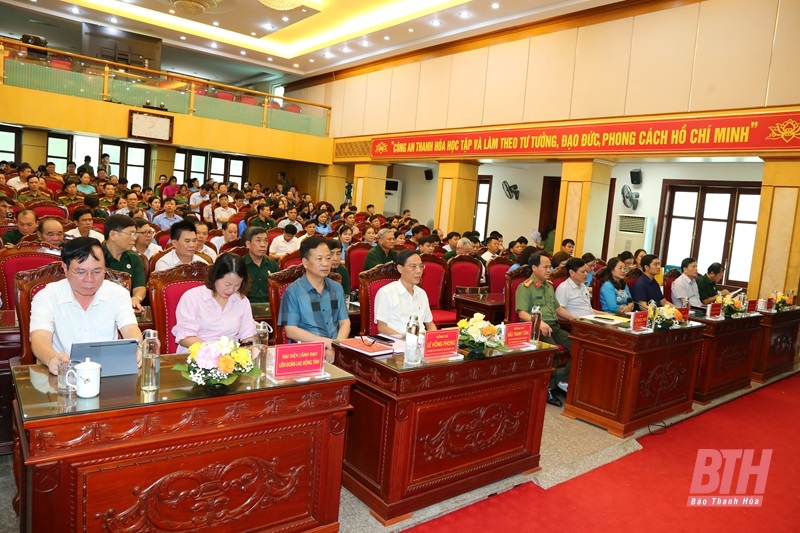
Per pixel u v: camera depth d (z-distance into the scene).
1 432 2.64
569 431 3.79
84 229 4.43
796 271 6.77
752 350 5.28
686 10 7.89
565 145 9.30
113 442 1.69
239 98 13.19
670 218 10.17
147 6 11.84
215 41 13.71
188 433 1.82
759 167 8.96
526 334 3.03
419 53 12.30
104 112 11.34
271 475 2.06
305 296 3.03
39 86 10.71
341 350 2.73
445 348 2.62
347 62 14.00
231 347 1.96
